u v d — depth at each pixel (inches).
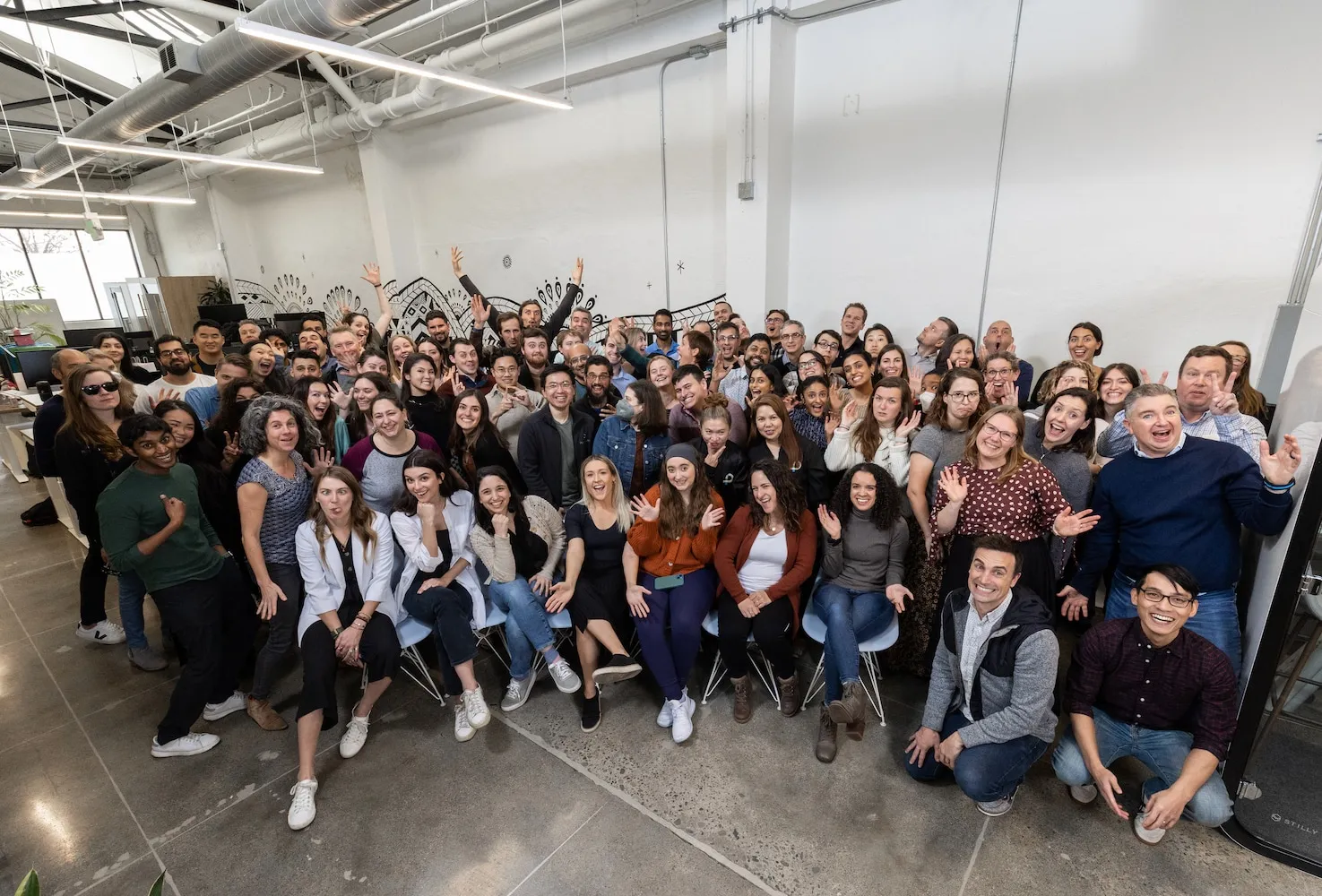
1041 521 79.4
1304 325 77.6
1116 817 73.2
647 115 217.5
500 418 122.7
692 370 115.3
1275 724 82.4
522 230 270.2
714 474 104.6
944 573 87.4
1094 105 139.8
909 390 97.9
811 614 93.7
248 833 75.4
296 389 111.4
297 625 92.0
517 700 96.3
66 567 152.6
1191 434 83.7
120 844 74.5
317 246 375.6
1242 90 123.5
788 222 195.2
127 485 82.2
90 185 463.5
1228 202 128.7
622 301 244.5
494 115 263.4
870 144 174.6
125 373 155.1
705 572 94.9
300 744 79.0
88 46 292.2
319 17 136.3
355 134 298.5
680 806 76.9
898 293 178.5
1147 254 139.6
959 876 66.4
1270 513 64.5
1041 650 66.2
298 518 92.7
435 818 76.5
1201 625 72.4
